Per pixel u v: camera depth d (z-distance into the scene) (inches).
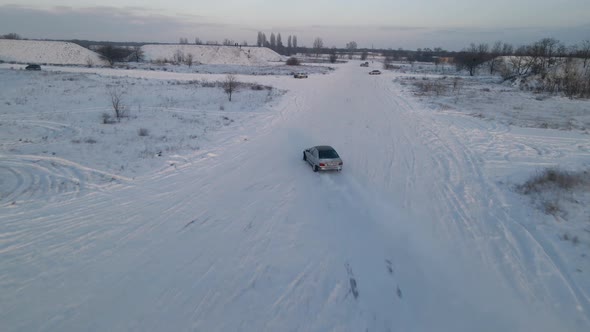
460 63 3481.8
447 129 968.9
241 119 1051.3
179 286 319.9
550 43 2367.1
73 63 3533.5
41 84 1517.0
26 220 425.1
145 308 292.0
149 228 421.7
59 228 411.8
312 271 344.8
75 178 552.7
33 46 3863.2
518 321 281.3
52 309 289.3
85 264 348.8
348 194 541.0
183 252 374.6
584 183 541.3
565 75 1908.2
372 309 294.2
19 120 932.6
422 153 753.6
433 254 378.6
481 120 1090.7
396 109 1301.7
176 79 2042.3
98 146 719.7
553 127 976.3
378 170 653.3
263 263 356.8
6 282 319.0
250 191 542.6
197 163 657.6
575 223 418.6
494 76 2930.6
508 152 742.5
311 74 2842.0
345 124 1043.3
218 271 343.0
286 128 974.4
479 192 535.8
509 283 327.6
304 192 545.6
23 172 570.3
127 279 328.5
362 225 442.0
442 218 460.1
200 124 958.4
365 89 1903.3
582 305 293.6
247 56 4800.7
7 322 273.6
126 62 3873.0
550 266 344.8
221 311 289.1
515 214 454.6
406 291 318.7
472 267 354.0
